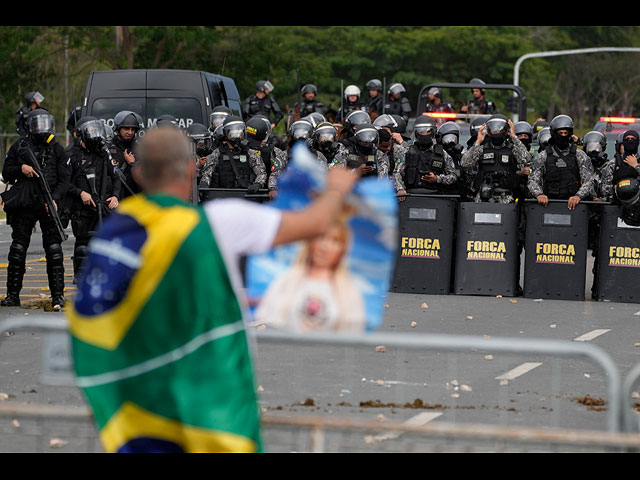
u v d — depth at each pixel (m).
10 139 143.25
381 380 28.53
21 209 41.22
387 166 47.41
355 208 13.34
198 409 12.55
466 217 47.28
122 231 12.62
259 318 13.61
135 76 66.31
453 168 47.78
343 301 13.50
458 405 25.89
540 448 20.36
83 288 12.59
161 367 12.54
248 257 13.61
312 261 13.55
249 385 12.86
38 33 148.00
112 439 12.74
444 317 40.62
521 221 48.25
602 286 46.31
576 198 45.97
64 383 15.45
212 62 160.38
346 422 14.13
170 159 13.04
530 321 39.97
